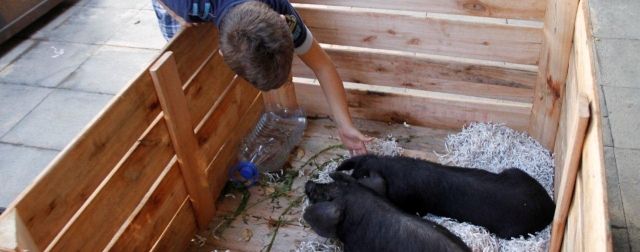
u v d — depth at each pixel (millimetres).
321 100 2342
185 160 1729
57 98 2738
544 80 1972
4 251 961
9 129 2553
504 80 2070
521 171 1828
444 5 1980
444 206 1808
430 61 2113
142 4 3479
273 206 2008
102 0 3545
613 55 2596
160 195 1669
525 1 1857
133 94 1454
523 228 1731
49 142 2463
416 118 2299
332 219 1694
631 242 1794
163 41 3113
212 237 1924
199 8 1471
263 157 2172
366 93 2277
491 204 1747
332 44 2201
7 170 2324
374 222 1670
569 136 1491
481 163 2072
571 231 1376
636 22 2773
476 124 2209
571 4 1711
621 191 1966
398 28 2078
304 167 2148
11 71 2961
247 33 1293
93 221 1396
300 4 2148
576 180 1354
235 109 2051
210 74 1831
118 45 3111
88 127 1324
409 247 1599
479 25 1967
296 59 2260
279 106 2328
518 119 2154
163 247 1743
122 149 1454
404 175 1827
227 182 2098
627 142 2162
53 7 3441
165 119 1607
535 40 1927
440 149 2193
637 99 2354
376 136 2285
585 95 1261
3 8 3064
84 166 1328
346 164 1924
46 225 1243
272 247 1867
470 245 1729
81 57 3035
